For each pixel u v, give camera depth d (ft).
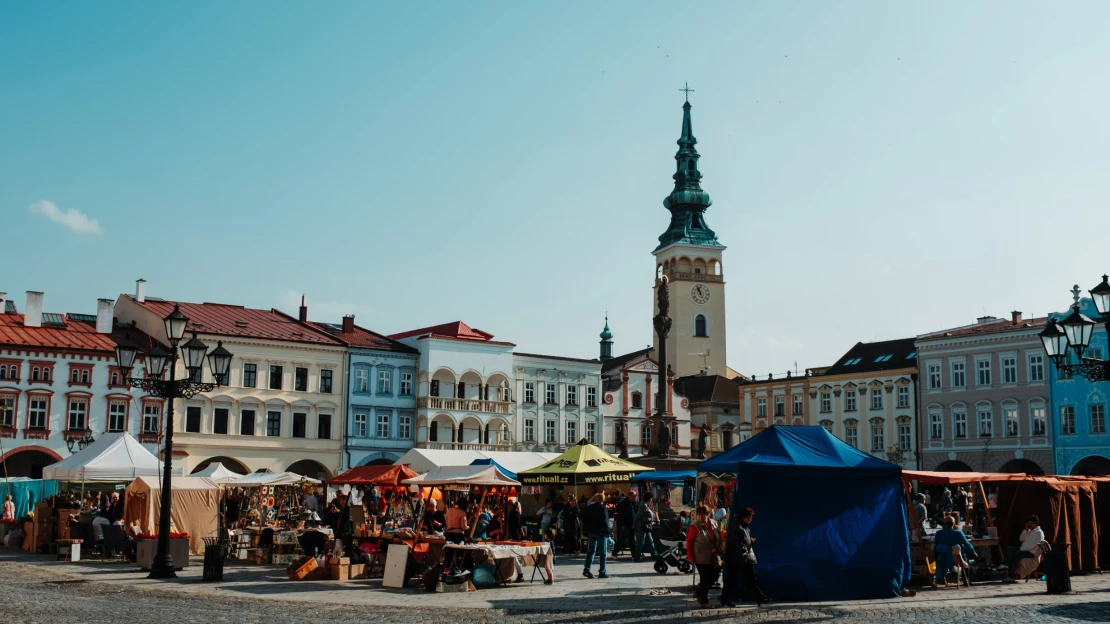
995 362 293.43
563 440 320.70
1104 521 107.86
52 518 135.54
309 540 103.09
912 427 315.58
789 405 358.02
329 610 75.56
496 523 118.21
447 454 162.81
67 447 238.68
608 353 439.22
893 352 336.08
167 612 73.51
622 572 105.91
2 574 102.94
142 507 126.52
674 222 473.67
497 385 307.58
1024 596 81.97
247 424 268.00
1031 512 99.91
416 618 71.10
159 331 261.03
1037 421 282.56
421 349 295.89
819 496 81.10
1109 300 81.82
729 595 75.41
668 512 153.89
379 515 166.81
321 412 279.28
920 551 92.99
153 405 251.39
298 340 277.23
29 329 245.86
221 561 97.35
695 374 447.83
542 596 83.92
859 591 79.71
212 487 130.62
